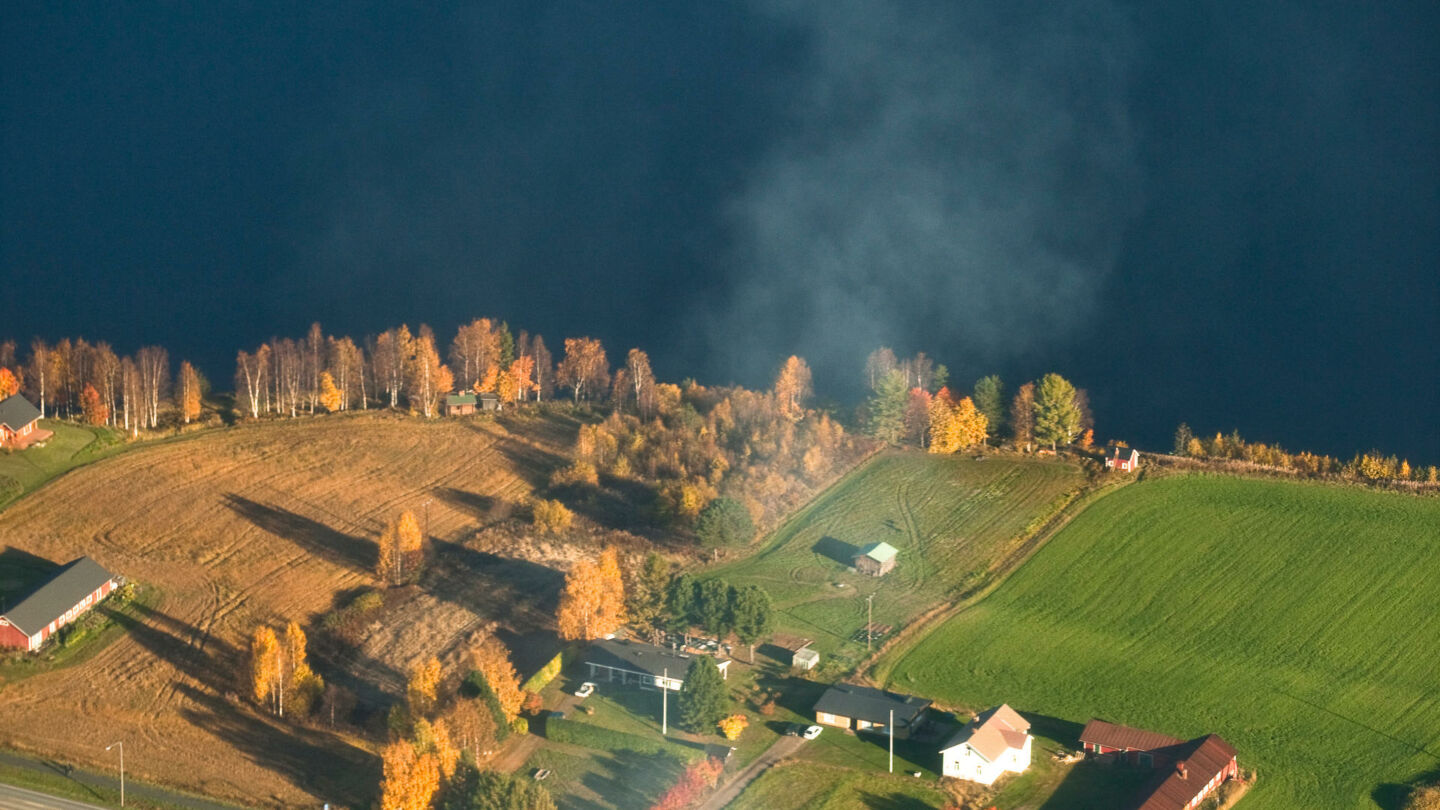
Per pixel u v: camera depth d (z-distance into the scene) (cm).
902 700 14012
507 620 15900
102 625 15250
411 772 11638
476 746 12850
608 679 14638
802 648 15412
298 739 13400
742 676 14825
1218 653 15575
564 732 13388
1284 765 13475
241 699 14075
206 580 16538
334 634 15350
